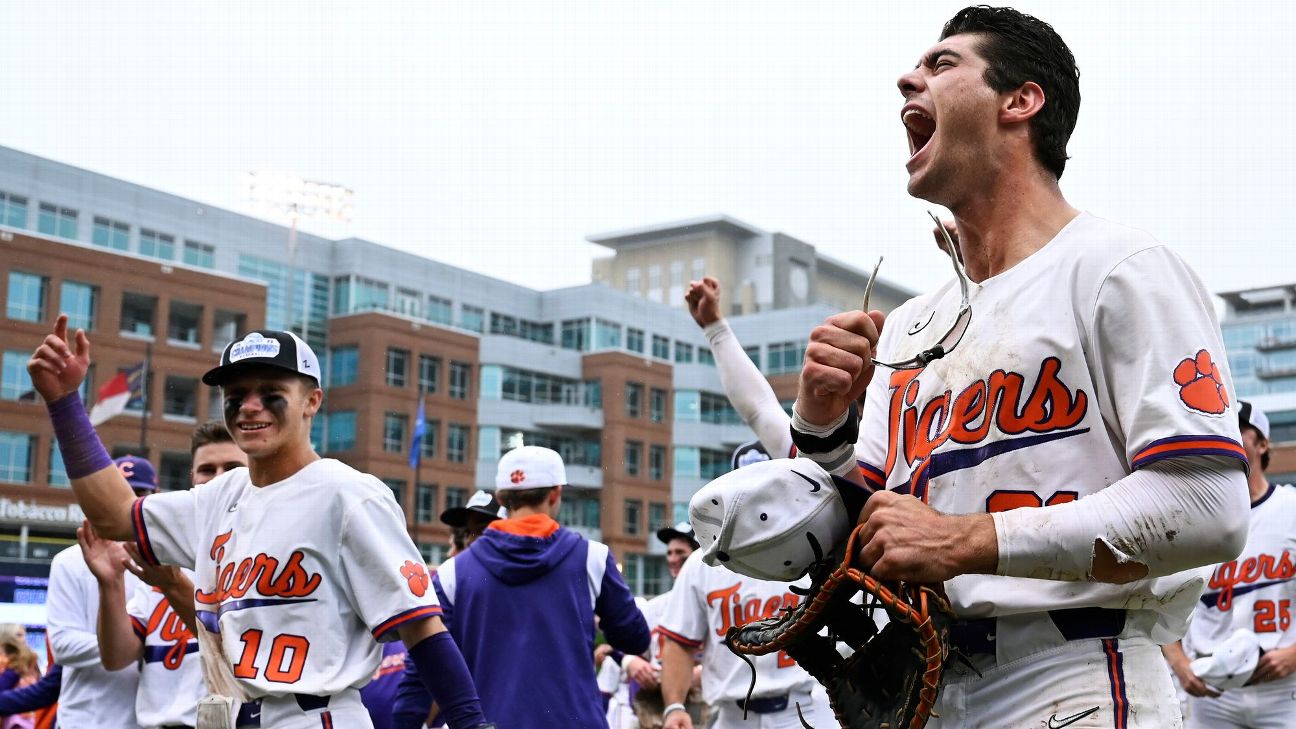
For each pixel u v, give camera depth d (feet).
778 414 11.41
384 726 19.67
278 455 13.37
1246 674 21.02
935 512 7.02
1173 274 7.15
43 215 194.49
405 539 13.21
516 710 18.43
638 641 20.03
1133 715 7.13
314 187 226.17
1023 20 8.08
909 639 7.24
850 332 7.75
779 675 20.97
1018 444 7.39
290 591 12.87
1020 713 7.35
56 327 14.10
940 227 8.16
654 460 250.78
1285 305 359.25
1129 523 6.68
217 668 13.19
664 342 269.23
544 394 241.96
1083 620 7.30
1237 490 6.71
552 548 19.30
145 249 206.39
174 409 191.93
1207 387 6.79
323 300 227.81
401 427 217.97
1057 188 8.08
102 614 17.01
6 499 168.25
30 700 20.74
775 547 7.47
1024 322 7.55
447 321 244.22
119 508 14.34
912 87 8.26
